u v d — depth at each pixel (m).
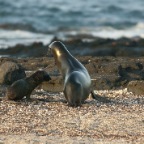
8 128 42.62
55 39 109.81
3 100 51.56
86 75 51.66
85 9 181.75
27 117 45.62
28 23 148.50
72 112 47.25
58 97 54.75
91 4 195.62
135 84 57.91
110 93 57.47
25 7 180.38
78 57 70.06
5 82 59.81
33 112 47.12
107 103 51.44
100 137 40.75
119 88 60.62
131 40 109.19
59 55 52.91
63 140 39.75
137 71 65.00
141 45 105.50
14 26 134.62
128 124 43.97
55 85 59.16
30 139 39.97
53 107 48.97
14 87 51.62
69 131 42.06
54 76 60.47
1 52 98.69
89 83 51.50
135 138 40.56
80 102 49.81
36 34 129.38
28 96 52.44
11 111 47.34
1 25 134.50
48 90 59.19
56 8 179.62
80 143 39.06
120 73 63.88
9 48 100.44
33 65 67.25
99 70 64.00
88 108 48.69
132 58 72.44
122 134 41.47
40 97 54.53
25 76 60.94
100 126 43.41
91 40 116.25
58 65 53.09
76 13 172.62
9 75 59.88
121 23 152.25
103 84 60.38
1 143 38.97
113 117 45.84
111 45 104.12
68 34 131.88
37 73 52.75
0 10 172.62
